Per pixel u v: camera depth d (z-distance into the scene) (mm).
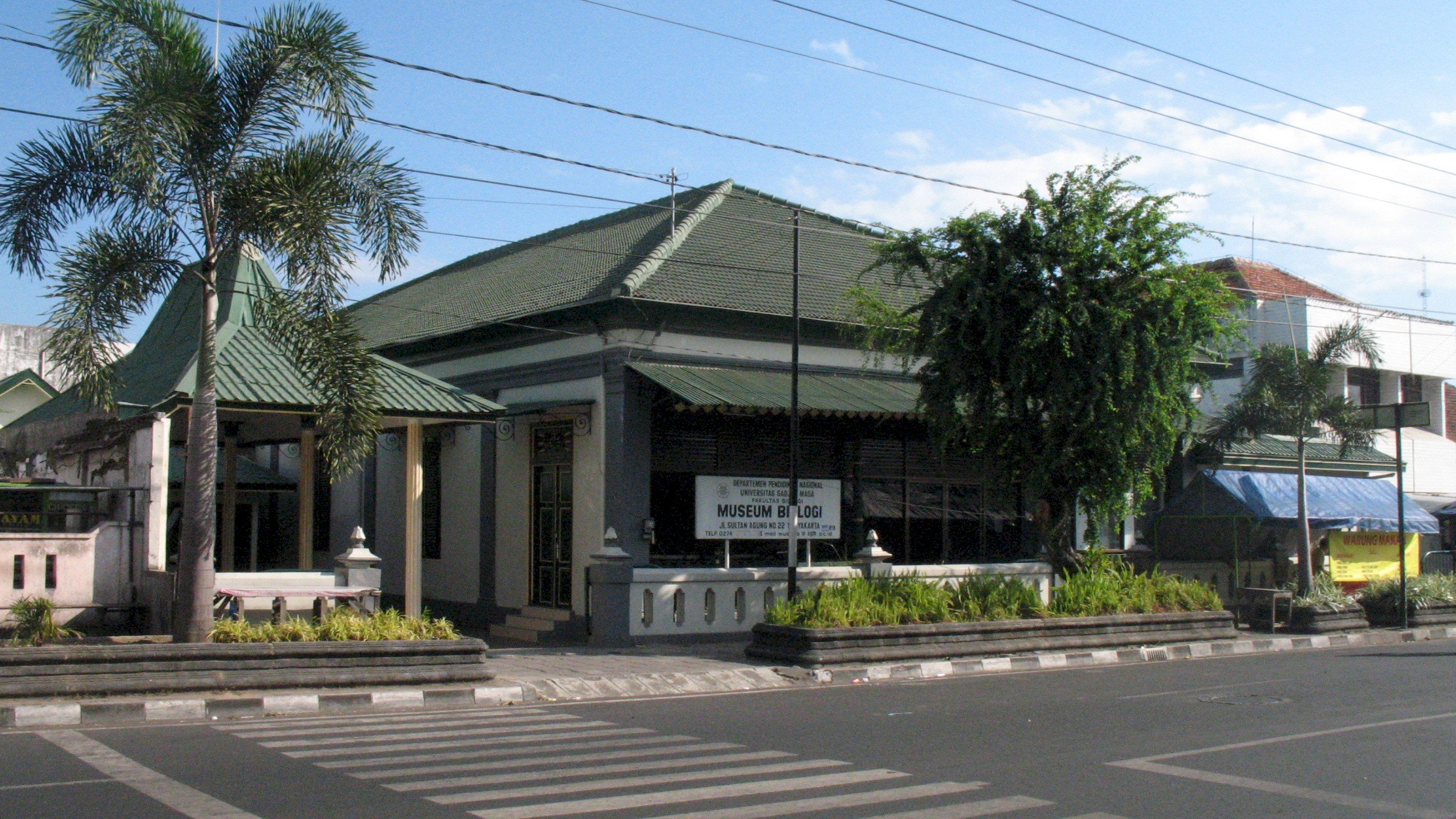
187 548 12375
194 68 11969
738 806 7352
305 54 12258
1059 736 10234
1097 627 17750
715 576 17734
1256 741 9969
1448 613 23141
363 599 15078
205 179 12297
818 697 13086
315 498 27250
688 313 18828
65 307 11633
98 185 12125
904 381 21609
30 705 10484
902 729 10625
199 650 11516
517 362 20875
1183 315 17406
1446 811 7504
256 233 12469
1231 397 25469
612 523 18172
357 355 13031
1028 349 16969
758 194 25266
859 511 20469
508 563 20953
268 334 13273
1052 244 17031
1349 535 26156
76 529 16500
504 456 21219
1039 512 19031
